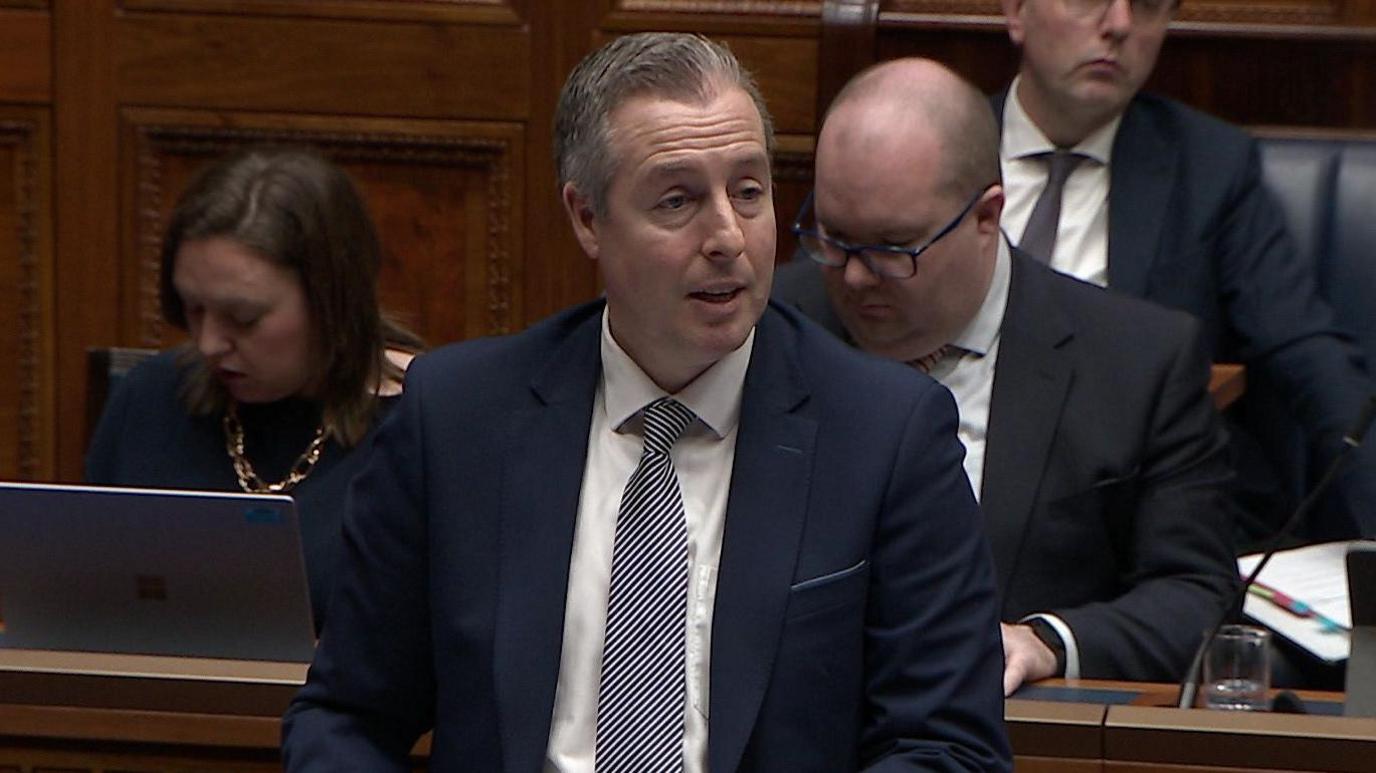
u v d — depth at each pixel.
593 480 3.66
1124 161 7.19
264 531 4.46
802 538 3.52
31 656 4.51
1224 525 5.31
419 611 3.69
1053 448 5.25
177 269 5.52
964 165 5.02
